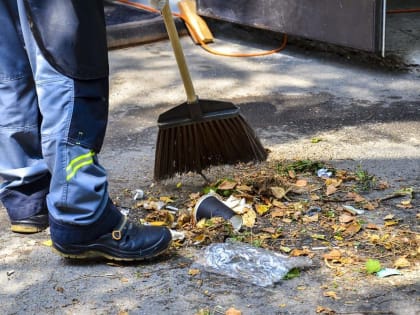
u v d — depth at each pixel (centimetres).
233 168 459
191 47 636
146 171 466
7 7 398
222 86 568
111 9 695
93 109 385
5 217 432
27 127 408
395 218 419
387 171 457
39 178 416
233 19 630
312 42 625
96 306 379
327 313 370
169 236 398
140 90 567
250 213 421
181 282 387
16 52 402
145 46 643
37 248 411
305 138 494
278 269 389
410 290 379
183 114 433
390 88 555
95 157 389
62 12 376
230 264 394
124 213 430
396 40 623
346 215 420
